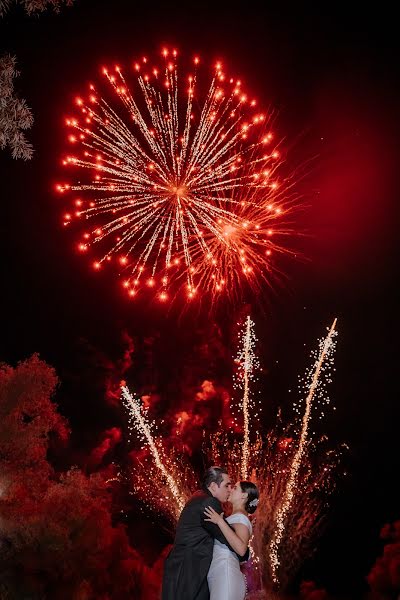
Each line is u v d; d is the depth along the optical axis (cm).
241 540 654
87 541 1021
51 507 1025
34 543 988
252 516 1275
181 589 644
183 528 661
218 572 649
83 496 1050
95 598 1025
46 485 1082
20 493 1038
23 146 910
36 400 1098
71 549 1006
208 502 663
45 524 993
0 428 1073
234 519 672
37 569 978
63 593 965
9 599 943
